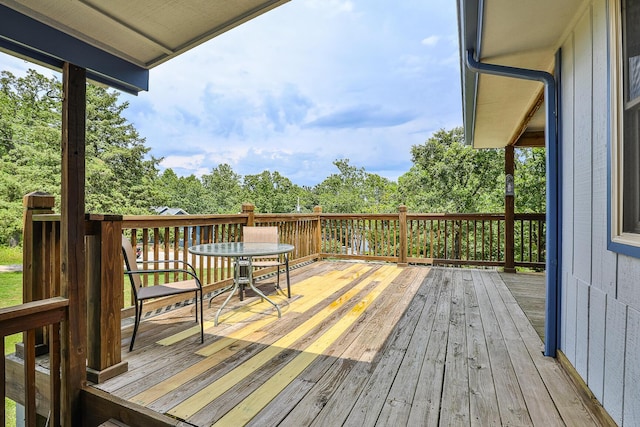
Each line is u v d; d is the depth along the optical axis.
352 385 2.01
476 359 2.37
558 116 2.47
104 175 17.92
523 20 2.14
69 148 1.92
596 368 1.82
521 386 2.01
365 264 6.40
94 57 2.04
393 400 1.86
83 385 1.99
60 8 1.74
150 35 2.02
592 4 1.88
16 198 13.98
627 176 1.54
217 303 3.77
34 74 16.55
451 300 3.91
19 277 12.42
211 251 3.13
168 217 3.53
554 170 2.47
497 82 3.28
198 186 31.44
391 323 3.13
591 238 1.91
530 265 5.61
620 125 1.58
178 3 1.75
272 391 1.95
